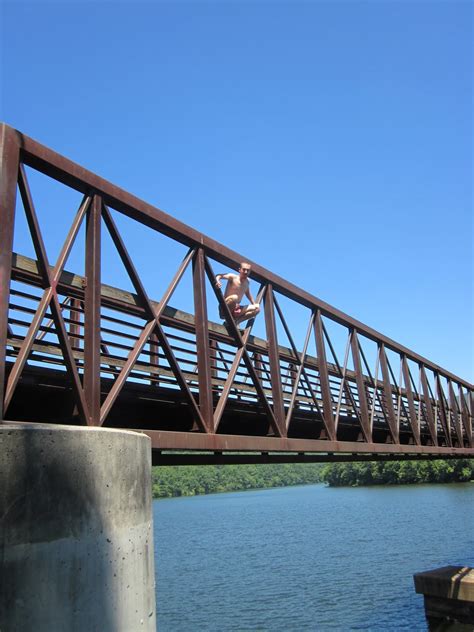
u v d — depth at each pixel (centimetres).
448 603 2130
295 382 1127
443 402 2203
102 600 448
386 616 2259
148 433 689
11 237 543
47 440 429
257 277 1039
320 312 1278
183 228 831
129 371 691
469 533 4406
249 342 1080
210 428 821
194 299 863
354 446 1300
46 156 610
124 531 485
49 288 597
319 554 3991
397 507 7469
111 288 742
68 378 655
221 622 2372
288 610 2495
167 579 3397
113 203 712
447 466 12912
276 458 1131
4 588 385
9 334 616
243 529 6100
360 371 1440
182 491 18350
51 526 419
